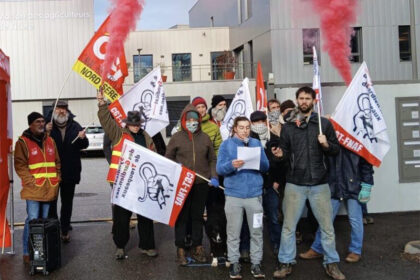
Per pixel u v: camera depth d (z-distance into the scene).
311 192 5.38
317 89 5.61
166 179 6.11
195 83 25.36
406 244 6.41
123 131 6.44
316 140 5.33
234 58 27.14
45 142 6.34
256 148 5.31
